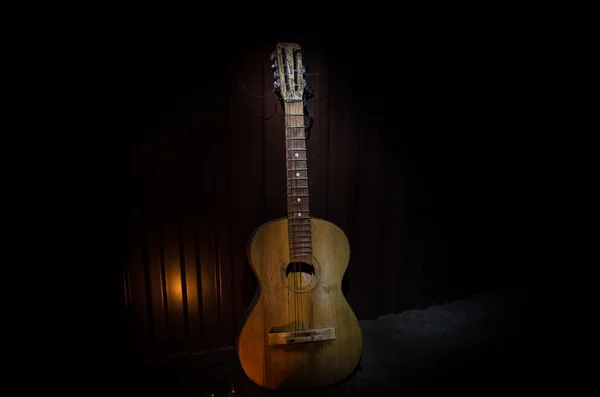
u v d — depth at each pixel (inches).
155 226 48.6
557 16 57.6
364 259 57.4
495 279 65.5
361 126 53.7
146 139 46.7
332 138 52.8
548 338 53.9
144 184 47.4
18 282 45.6
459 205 60.7
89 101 44.7
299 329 45.1
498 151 60.6
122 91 45.3
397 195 57.2
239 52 47.9
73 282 47.3
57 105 43.9
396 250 58.7
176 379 47.6
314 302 45.5
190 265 50.4
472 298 64.1
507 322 57.6
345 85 52.2
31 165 44.2
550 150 62.4
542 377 46.9
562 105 61.0
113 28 44.3
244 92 48.6
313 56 50.5
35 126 43.7
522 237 65.0
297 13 49.4
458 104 57.4
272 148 50.4
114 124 45.6
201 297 51.5
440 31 54.6
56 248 46.2
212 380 47.5
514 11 56.3
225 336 53.1
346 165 54.0
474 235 62.5
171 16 45.6
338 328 45.7
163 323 50.8
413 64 54.4
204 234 50.2
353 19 51.4
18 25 41.9
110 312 48.9
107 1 43.7
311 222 46.3
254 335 44.2
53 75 43.4
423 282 61.1
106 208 46.9
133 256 48.5
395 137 55.6
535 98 59.9
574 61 59.6
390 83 54.0
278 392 45.7
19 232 44.9
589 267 67.7
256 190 50.8
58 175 45.1
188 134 47.8
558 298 62.8
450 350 52.1
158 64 45.9
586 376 46.9
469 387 45.7
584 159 63.5
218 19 46.9
